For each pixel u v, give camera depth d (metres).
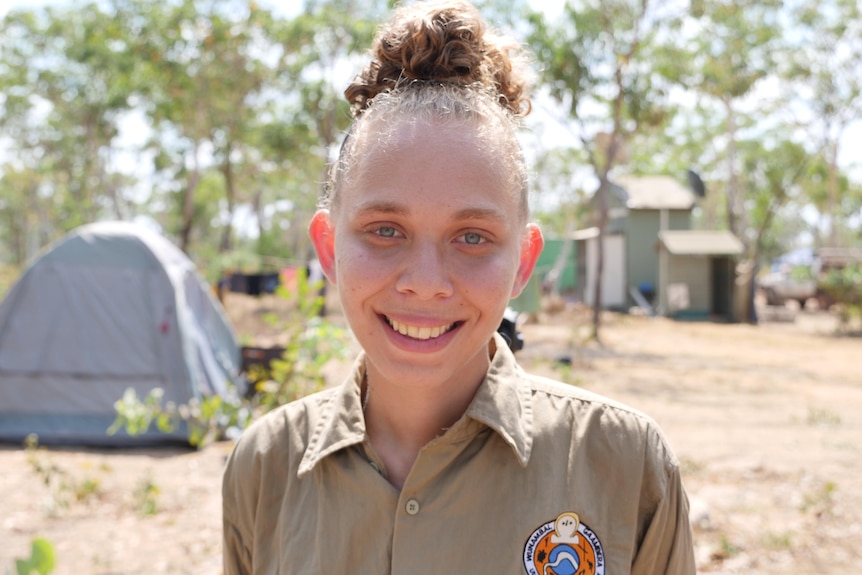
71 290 7.84
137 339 7.77
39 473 6.42
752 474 6.64
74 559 4.71
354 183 1.36
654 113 17.23
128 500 5.82
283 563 1.46
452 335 1.34
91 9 24.34
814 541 5.02
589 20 16.14
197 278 8.80
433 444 1.37
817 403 10.44
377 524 1.39
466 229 1.32
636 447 1.43
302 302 6.83
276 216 52.69
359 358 1.58
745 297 24.44
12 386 7.65
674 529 1.46
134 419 6.75
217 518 5.43
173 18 21.19
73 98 29.08
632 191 28.69
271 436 1.60
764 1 18.25
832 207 33.91
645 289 27.64
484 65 1.44
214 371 8.30
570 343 16.81
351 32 20.59
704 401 10.45
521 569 1.34
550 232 42.69
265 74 22.59
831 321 25.28
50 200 51.53
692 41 18.69
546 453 1.41
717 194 48.72
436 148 1.31
